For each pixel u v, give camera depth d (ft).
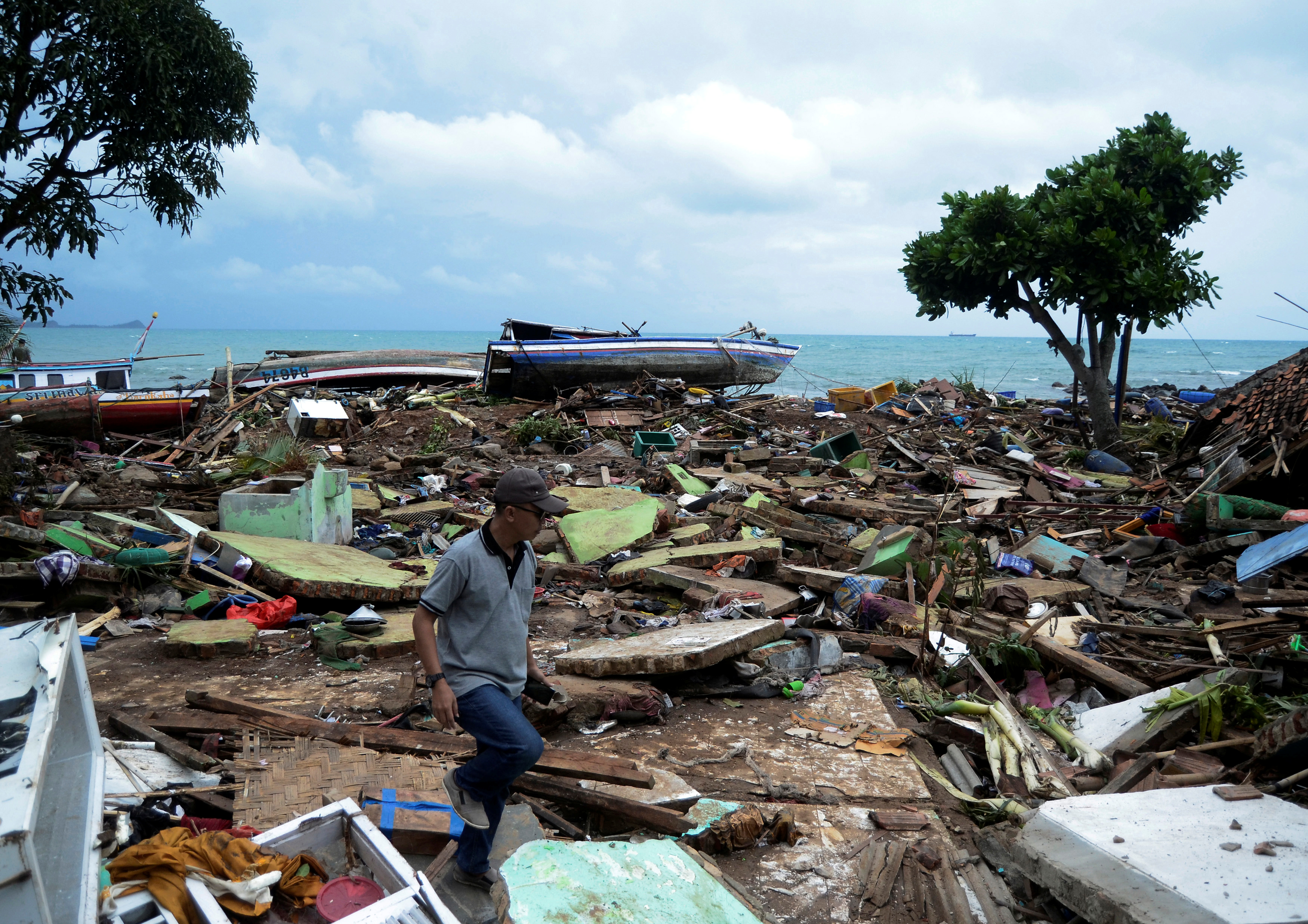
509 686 11.47
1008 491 46.11
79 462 53.72
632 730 18.11
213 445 62.34
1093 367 60.29
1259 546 31.09
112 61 38.32
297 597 26.32
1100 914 10.73
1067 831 12.24
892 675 21.88
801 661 21.39
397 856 9.96
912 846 13.82
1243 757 16.57
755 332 94.43
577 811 14.69
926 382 92.32
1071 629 25.32
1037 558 33.24
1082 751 17.69
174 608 25.46
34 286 38.45
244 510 31.76
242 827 12.39
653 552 32.78
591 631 25.20
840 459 57.47
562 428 66.54
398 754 15.93
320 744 15.71
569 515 35.94
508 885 9.71
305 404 70.08
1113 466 55.11
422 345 613.11
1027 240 55.88
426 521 39.22
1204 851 11.35
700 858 12.91
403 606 27.07
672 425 69.21
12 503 33.55
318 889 9.83
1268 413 41.52
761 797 15.33
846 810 14.92
